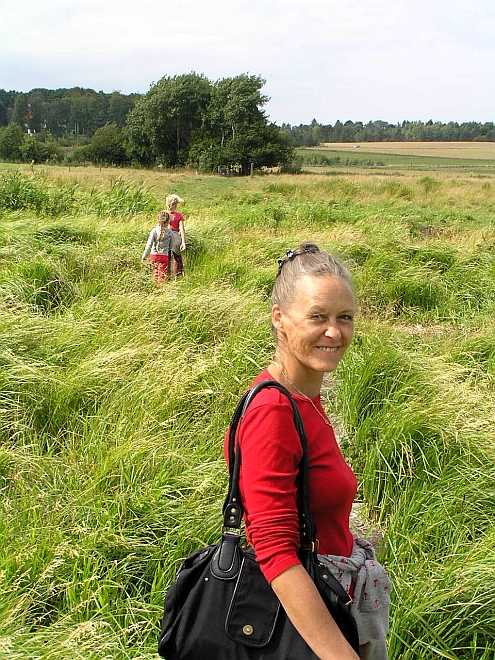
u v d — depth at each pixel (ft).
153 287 28.37
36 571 10.69
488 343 23.36
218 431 15.79
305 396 6.18
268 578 5.42
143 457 13.75
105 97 477.36
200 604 5.94
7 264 29.32
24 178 56.39
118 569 11.05
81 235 38.19
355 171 238.68
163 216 32.71
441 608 10.25
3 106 485.15
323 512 6.11
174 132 250.16
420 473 14.56
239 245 38.99
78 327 21.18
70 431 15.92
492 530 11.76
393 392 18.19
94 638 9.09
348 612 5.93
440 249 40.19
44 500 12.58
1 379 17.11
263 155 223.51
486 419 16.12
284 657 5.71
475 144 471.62
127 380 17.78
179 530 11.80
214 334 22.54
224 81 240.32
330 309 6.10
